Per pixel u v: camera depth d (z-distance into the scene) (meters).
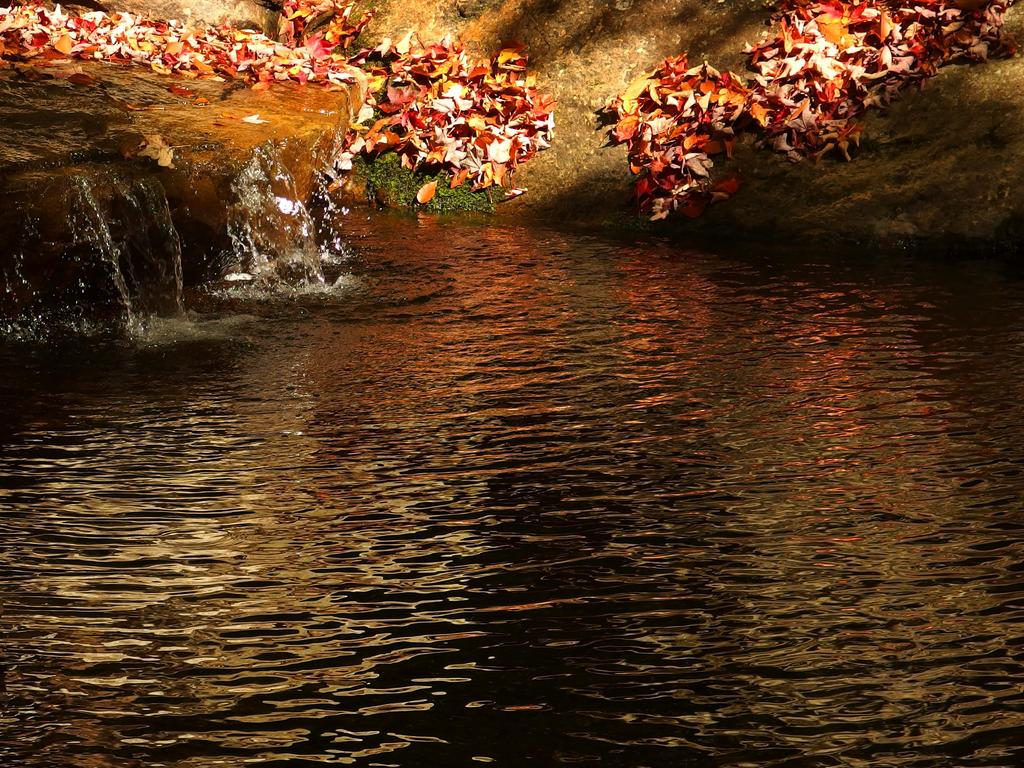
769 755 2.63
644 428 4.37
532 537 3.59
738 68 7.87
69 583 3.35
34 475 4.04
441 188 8.10
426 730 2.73
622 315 5.70
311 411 4.61
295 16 9.01
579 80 8.24
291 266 6.45
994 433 4.20
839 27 7.51
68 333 5.56
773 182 7.31
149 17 8.57
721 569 3.38
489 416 4.52
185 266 6.20
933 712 2.75
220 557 3.50
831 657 2.96
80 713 2.79
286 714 2.79
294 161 6.65
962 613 3.12
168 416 4.57
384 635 3.10
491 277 6.41
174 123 6.54
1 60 7.17
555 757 2.64
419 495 3.88
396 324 5.66
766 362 5.00
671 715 2.77
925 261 6.53
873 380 4.75
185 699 2.85
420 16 8.91
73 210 5.66
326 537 3.61
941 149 6.98
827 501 3.74
